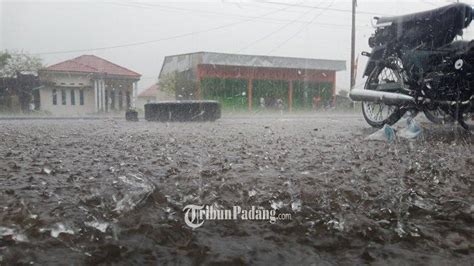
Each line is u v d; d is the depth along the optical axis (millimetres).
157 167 2393
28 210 1395
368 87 5551
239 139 4457
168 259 1041
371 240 1203
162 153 3119
